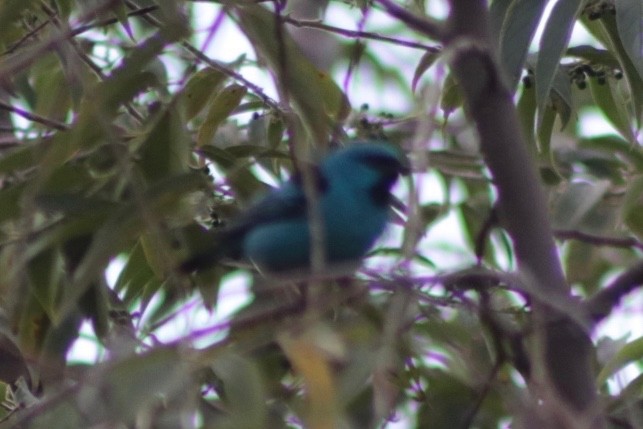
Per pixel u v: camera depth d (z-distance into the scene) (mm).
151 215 5340
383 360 4402
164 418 4938
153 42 5582
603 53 8219
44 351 6730
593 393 5629
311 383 4242
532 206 5965
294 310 5492
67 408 4797
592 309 5816
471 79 6062
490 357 6527
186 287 7090
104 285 6766
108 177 6723
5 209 6660
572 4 6730
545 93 6645
